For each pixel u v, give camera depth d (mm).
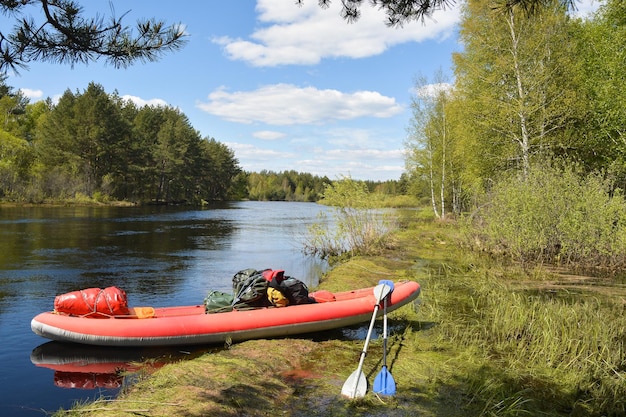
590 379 4824
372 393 4395
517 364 5188
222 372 4625
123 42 3752
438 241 18047
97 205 40094
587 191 12242
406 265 12570
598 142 17125
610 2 15492
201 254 14430
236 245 16922
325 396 4309
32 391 4590
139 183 50000
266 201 96812
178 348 5703
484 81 18750
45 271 10758
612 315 7066
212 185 75688
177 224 25359
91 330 5426
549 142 17500
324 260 13953
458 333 6289
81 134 41750
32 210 29797
